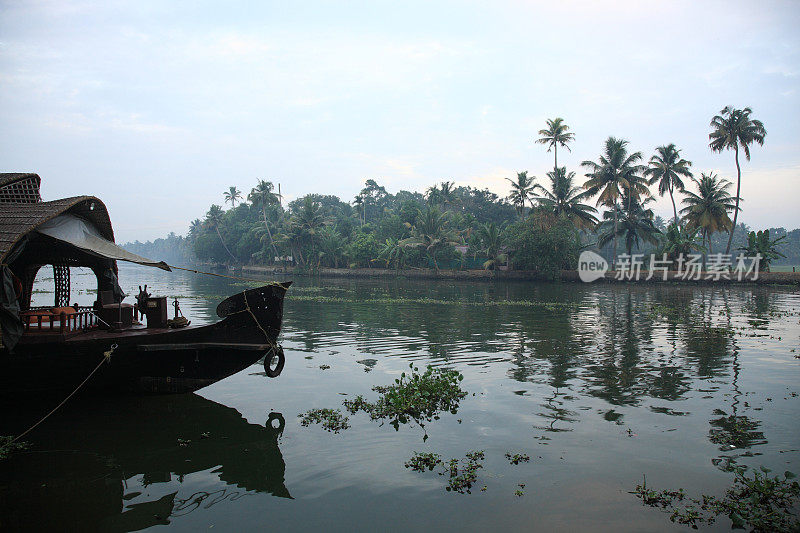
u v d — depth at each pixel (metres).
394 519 5.54
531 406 9.29
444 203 72.81
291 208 103.75
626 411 9.00
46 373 9.06
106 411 9.29
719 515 5.59
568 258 50.47
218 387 10.73
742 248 46.44
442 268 57.19
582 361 12.96
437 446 7.51
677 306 26.72
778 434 7.90
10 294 8.41
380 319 21.09
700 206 46.78
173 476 6.68
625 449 7.35
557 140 49.38
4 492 6.29
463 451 7.32
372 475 6.62
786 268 85.31
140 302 10.42
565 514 5.62
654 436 7.84
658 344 15.28
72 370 9.18
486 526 5.38
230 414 9.08
